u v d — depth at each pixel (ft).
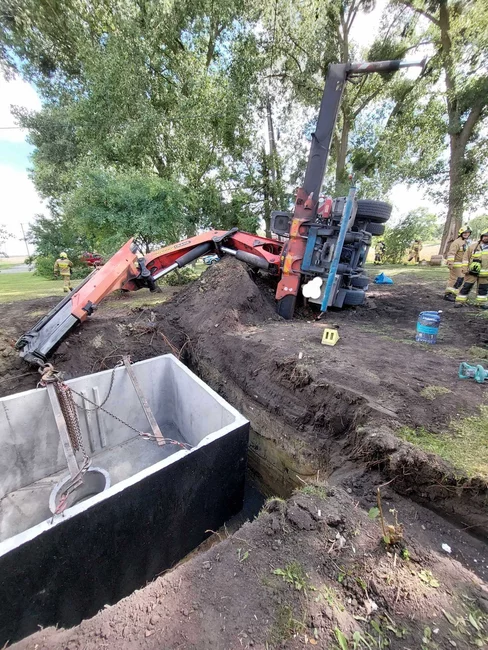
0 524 12.57
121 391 16.42
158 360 17.56
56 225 52.29
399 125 58.54
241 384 15.38
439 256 50.01
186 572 5.93
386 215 18.70
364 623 5.01
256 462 14.66
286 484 12.84
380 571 5.84
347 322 19.69
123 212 29.45
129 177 30.81
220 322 18.79
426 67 53.83
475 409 9.61
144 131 36.73
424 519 7.25
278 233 21.24
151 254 22.15
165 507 10.19
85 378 15.08
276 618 5.04
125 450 16.60
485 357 13.38
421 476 7.59
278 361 13.88
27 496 13.76
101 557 9.05
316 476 10.76
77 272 49.01
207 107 39.24
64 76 47.03
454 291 24.84
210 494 11.60
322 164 18.30
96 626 5.19
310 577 5.69
